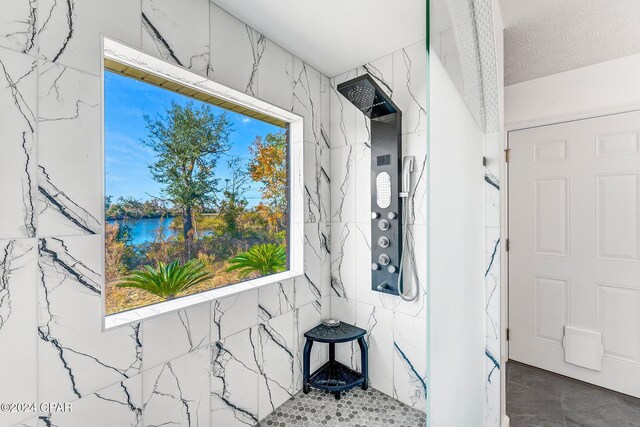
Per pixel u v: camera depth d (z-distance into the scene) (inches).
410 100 66.6
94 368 37.9
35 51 33.2
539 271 83.5
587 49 68.0
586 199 76.5
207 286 60.7
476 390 50.1
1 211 31.3
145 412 42.9
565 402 68.9
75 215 36.4
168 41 45.8
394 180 66.4
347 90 55.6
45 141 34.0
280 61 66.2
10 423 31.7
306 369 69.9
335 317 80.3
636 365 70.1
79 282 36.7
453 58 33.6
